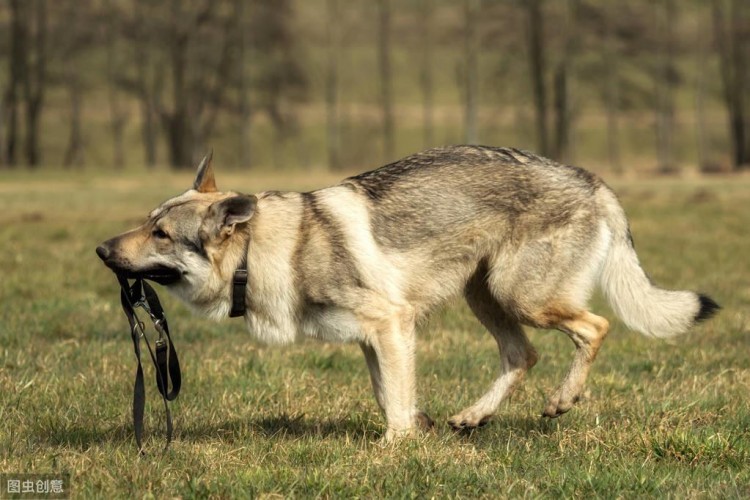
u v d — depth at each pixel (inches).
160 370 735.1
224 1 6594.5
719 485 648.4
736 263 1835.6
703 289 1563.7
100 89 7524.6
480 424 847.7
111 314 1322.6
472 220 806.5
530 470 697.0
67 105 7824.8
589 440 768.9
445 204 800.3
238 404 893.2
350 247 767.1
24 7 6127.0
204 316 792.3
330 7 7190.0
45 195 3543.3
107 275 1635.1
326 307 768.9
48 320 1254.3
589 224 845.2
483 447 774.5
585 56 7076.8
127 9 6579.7
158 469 677.9
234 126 7475.4
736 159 6422.2
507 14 6220.5
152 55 6624.0
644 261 1857.8
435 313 830.5
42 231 2239.2
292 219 770.2
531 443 774.5
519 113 6939.0
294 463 707.4
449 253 808.3
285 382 963.3
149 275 754.2
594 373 1042.7
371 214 786.8
